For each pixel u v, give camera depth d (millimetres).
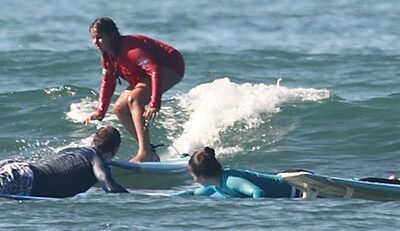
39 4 108938
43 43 83125
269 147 53531
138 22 96250
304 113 57094
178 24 94625
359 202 41406
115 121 56375
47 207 40500
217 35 88375
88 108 58812
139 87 48875
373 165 50625
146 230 37344
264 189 42125
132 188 47000
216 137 54594
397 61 72875
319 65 72125
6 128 56219
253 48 79875
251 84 62031
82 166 43062
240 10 102250
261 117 56500
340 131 55188
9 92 61500
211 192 42500
